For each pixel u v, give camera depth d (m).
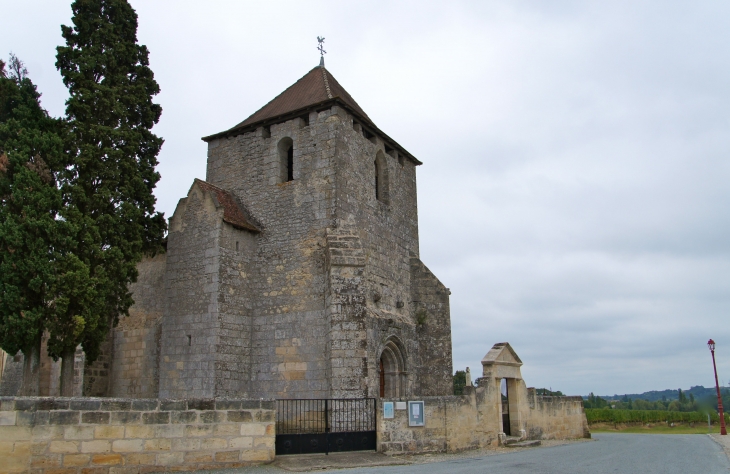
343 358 22.64
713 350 38.41
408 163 32.31
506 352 25.22
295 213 26.08
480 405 22.52
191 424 15.32
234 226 25.66
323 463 16.47
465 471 15.22
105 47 24.58
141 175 24.91
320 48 33.19
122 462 14.32
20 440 13.34
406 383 26.66
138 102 24.95
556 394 32.25
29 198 20.27
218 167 28.97
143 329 27.36
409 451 19.14
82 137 23.14
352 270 23.61
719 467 16.83
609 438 32.19
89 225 21.55
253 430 16.14
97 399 14.31
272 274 25.86
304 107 26.59
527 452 21.36
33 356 20.38
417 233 32.00
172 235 26.09
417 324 29.47
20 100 22.08
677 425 55.94
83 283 20.55
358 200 26.75
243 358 24.89
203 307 24.52
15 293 19.61
